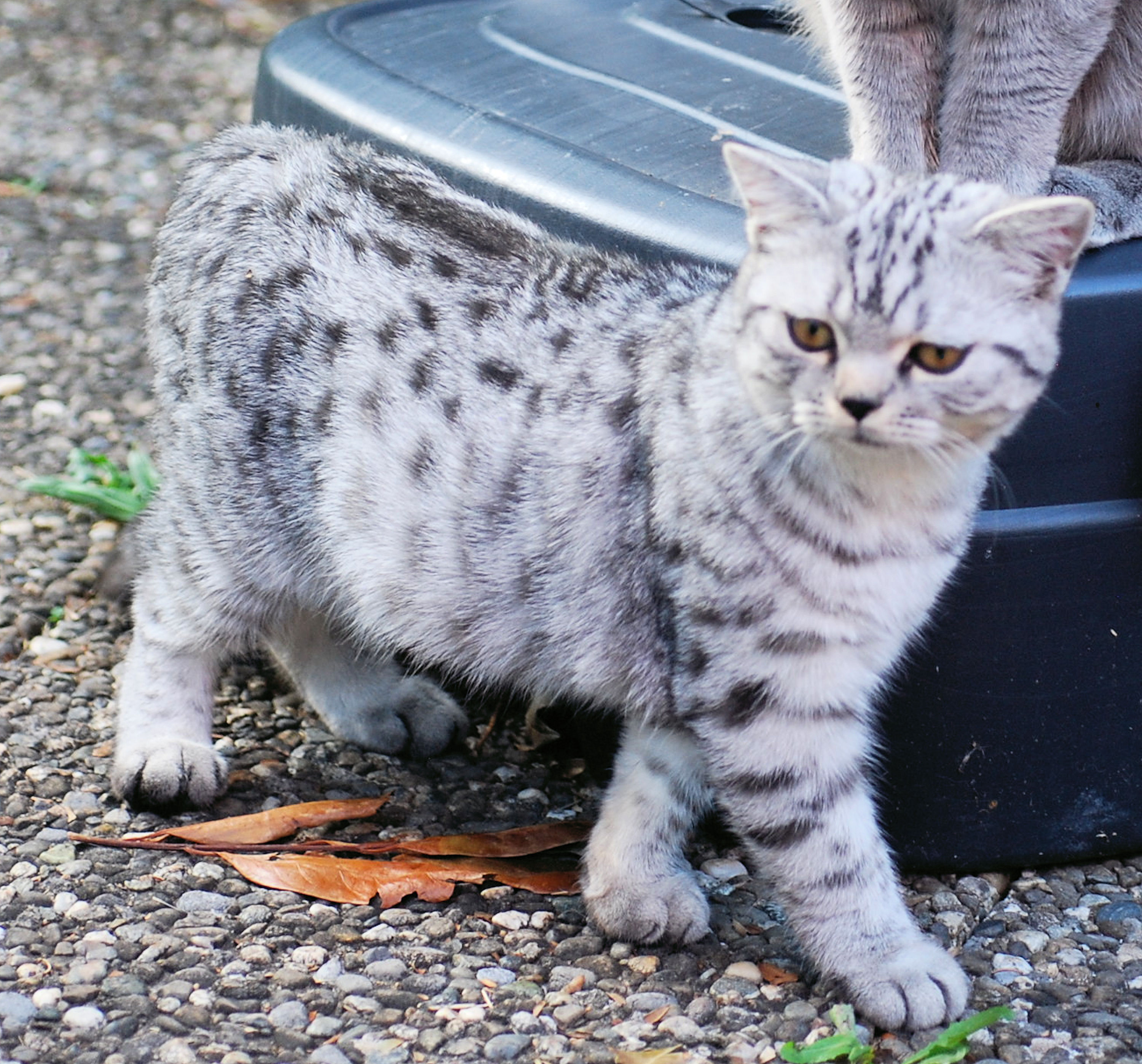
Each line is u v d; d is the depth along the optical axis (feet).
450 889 10.91
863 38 12.33
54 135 24.76
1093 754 11.11
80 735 12.55
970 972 10.33
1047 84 12.04
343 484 11.08
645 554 10.00
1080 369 10.11
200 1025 9.45
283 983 9.89
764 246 9.15
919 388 8.73
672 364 9.96
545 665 10.87
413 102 13.57
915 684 10.69
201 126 25.36
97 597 14.52
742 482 9.41
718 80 14.26
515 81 14.21
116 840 11.16
